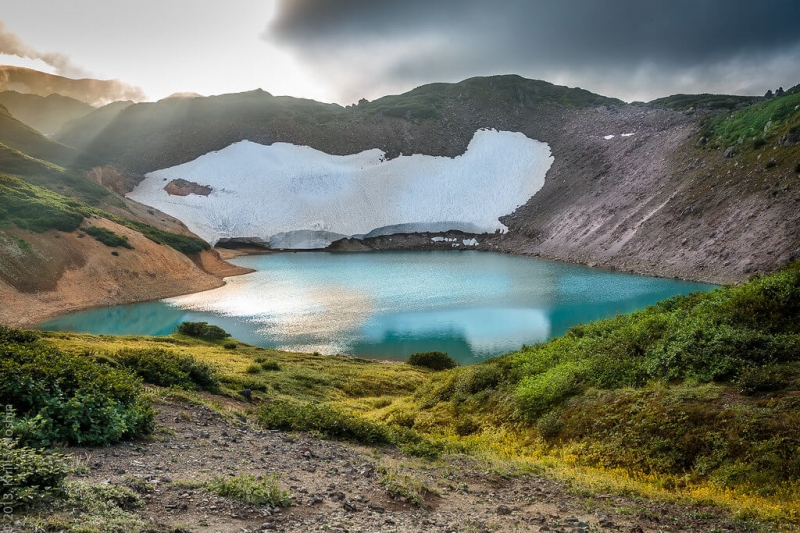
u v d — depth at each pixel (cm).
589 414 1586
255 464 1062
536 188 16362
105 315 6519
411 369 4172
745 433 1232
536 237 13688
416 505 946
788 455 1138
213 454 1096
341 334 5638
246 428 1457
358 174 17738
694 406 1394
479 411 2058
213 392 2198
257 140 19225
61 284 6906
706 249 8856
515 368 2277
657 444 1327
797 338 1579
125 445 1043
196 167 17388
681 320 2002
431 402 2381
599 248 11212
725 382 1516
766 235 8006
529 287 8169
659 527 903
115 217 9631
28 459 695
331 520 787
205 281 8912
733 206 9138
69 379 1121
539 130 19912
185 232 12850
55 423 980
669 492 1129
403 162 18488
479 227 15550
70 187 11094
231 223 15175
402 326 5919
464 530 827
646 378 1716
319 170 17762
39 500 648
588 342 2181
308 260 12625
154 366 2120
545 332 5541
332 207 16400
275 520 749
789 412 1252
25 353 1211
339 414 1681
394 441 1614
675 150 12575
